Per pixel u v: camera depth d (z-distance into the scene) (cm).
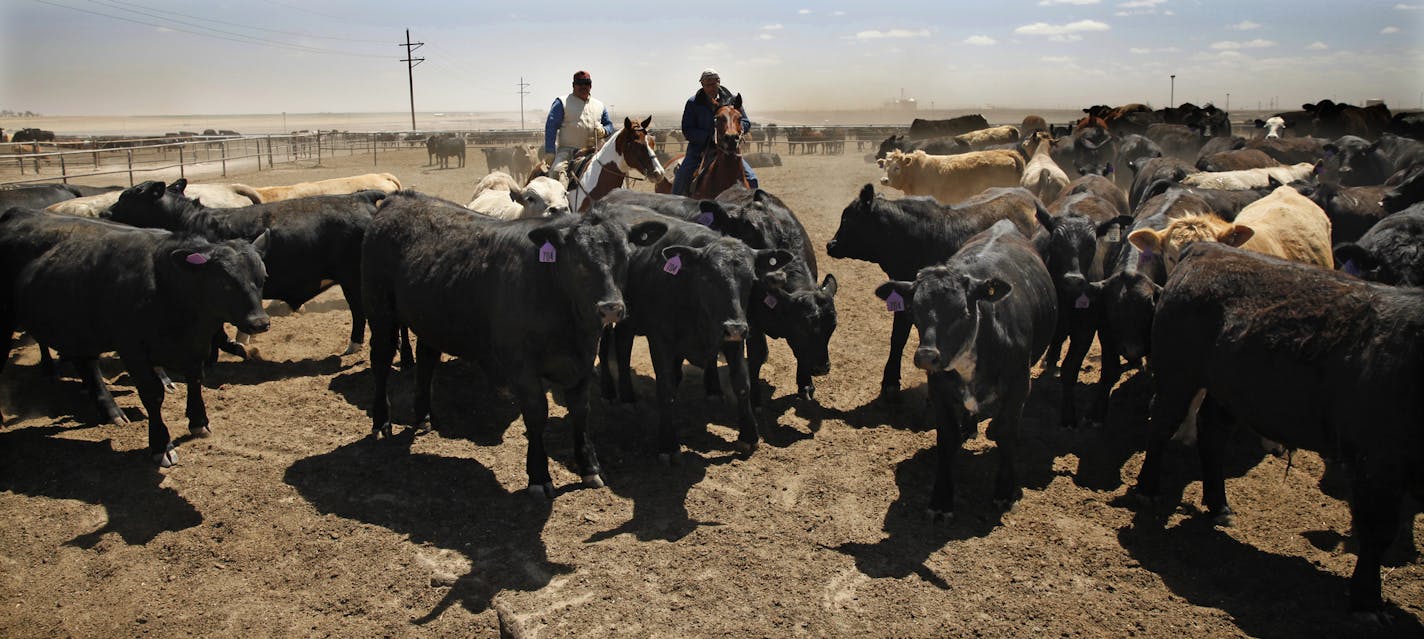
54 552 518
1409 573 506
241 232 823
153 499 577
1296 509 578
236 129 12275
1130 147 1923
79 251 644
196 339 634
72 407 730
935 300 514
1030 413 746
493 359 596
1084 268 683
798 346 687
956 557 521
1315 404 468
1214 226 671
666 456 644
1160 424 573
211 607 469
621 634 446
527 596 477
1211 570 510
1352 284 472
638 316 659
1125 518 571
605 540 535
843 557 520
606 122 1221
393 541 531
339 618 461
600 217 557
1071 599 480
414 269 634
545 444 679
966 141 2797
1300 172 1273
